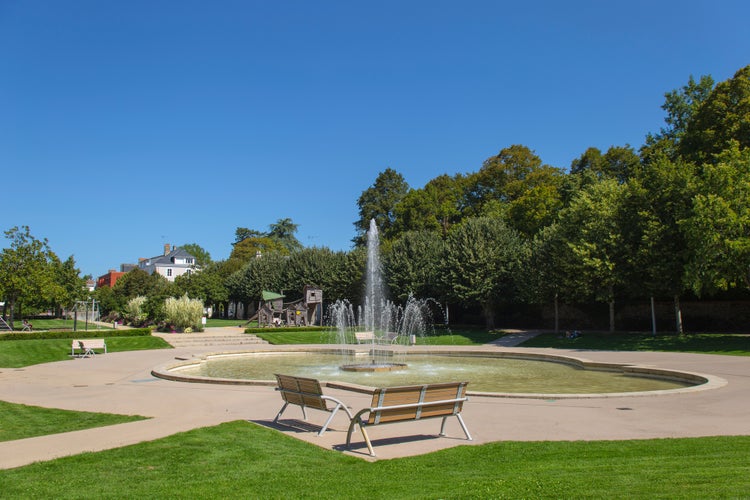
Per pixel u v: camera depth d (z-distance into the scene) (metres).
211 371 21.75
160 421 10.30
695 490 5.41
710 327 36.78
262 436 8.79
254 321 58.53
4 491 5.97
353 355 29.27
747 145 33.00
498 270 42.03
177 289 65.50
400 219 70.38
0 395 14.82
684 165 32.38
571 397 12.70
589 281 34.06
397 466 7.05
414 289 47.97
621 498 5.27
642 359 22.69
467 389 15.67
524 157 69.75
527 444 8.13
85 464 7.10
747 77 34.12
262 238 104.88
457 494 5.61
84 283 72.50
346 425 10.01
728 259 26.41
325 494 5.77
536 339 35.75
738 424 9.61
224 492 5.91
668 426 9.52
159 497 5.74
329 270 59.72
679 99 46.97
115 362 24.47
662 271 30.84
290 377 9.91
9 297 40.22
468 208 70.06
